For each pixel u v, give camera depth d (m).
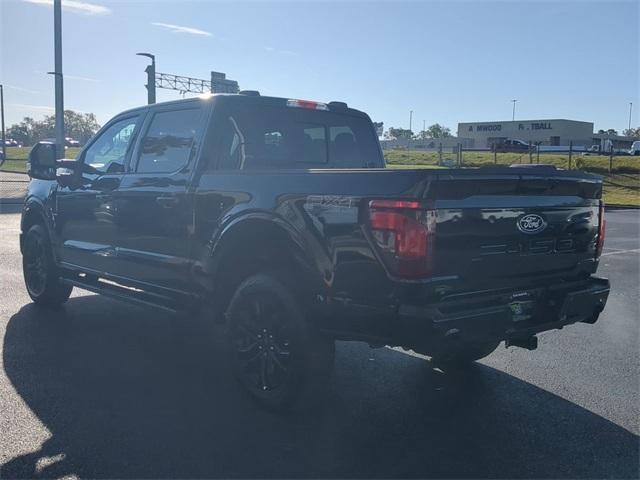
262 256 4.55
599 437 4.10
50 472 3.50
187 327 6.57
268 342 4.42
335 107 6.01
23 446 3.80
